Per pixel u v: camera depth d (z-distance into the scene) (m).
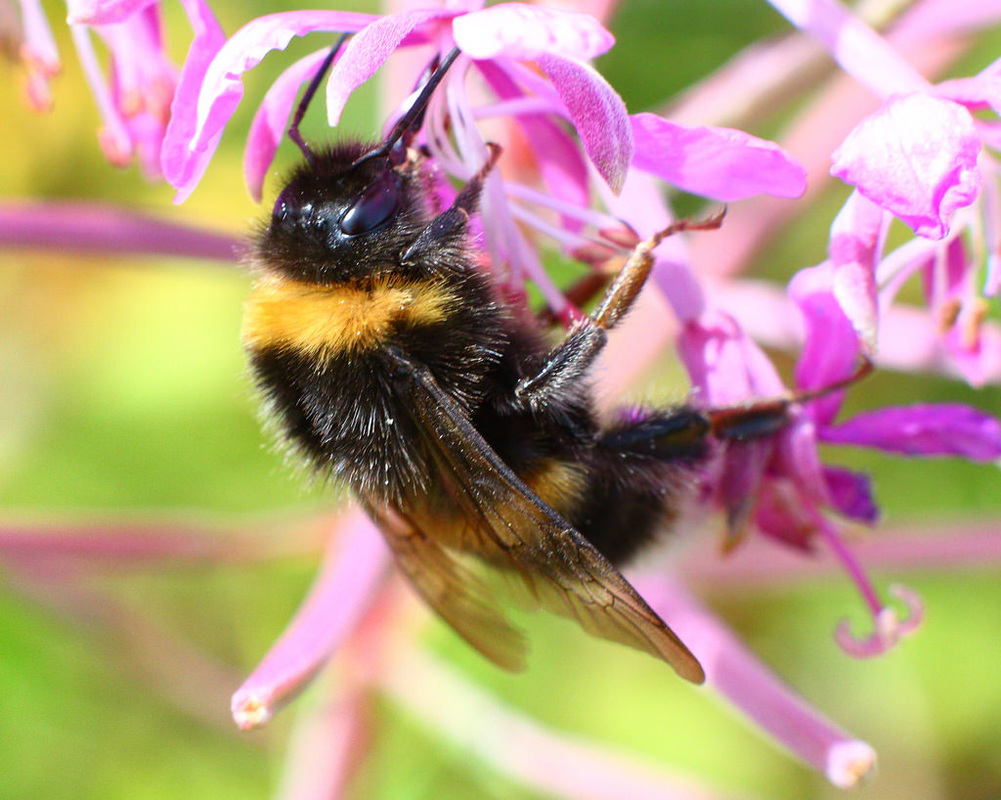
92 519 0.14
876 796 0.17
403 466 0.12
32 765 0.16
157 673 0.15
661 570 0.13
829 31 0.11
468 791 0.15
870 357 0.11
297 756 0.14
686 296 0.12
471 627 0.12
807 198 0.14
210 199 0.17
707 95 0.14
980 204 0.12
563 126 0.12
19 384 0.18
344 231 0.12
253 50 0.11
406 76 0.13
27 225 0.13
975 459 0.12
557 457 0.12
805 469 0.12
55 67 0.13
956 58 0.14
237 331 0.18
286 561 0.14
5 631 0.15
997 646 0.17
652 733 0.17
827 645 0.17
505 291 0.12
